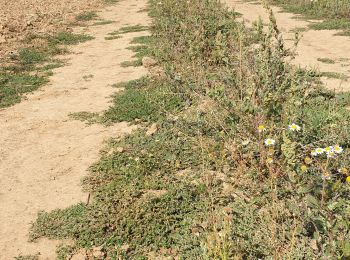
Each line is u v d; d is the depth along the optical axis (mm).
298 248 3684
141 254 4035
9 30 14281
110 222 4461
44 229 4445
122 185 5109
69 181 5352
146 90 8320
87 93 8578
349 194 4191
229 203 4547
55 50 12148
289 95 5867
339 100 7016
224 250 3307
